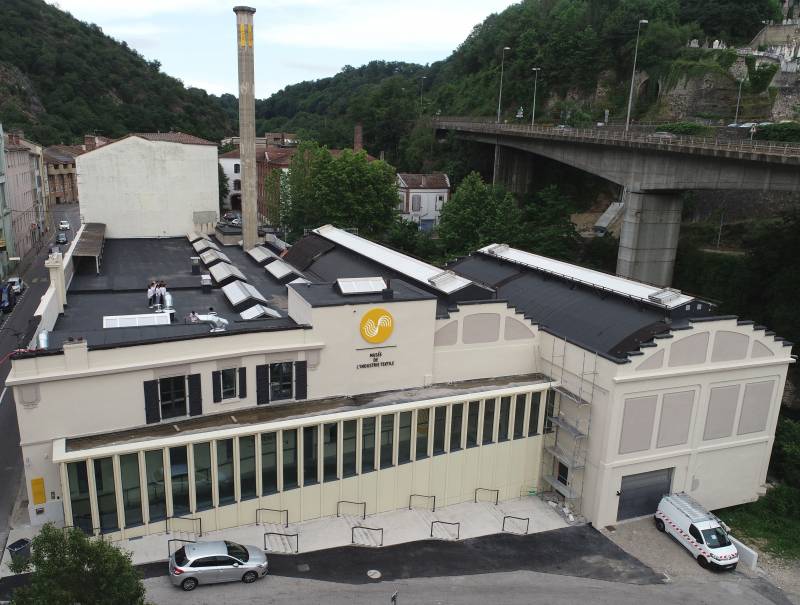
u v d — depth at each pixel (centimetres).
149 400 2705
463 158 12812
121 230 6291
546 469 3488
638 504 3344
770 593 2816
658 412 3222
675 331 3147
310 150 9125
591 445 3219
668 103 10450
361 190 8612
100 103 18512
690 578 2870
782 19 12381
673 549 3091
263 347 2905
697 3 12238
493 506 3319
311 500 2903
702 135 8938
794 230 6097
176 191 6400
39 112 16650
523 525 3170
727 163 5944
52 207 14088
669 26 11381
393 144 14850
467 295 3538
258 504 2788
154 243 6188
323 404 3034
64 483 2402
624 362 3022
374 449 2998
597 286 3900
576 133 8062
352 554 2730
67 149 15262
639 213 7025
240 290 3997
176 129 19375
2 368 4553
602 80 11744
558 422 3347
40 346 2612
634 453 3216
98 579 1577
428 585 2598
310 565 2619
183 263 5312
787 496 3709
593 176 10831
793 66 9306
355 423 2922
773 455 4047
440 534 2977
